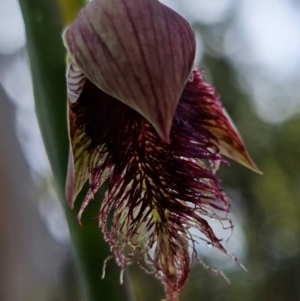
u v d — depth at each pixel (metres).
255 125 0.70
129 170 0.15
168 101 0.13
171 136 0.15
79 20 0.14
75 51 0.14
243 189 0.66
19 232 0.47
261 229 0.67
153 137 0.15
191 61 0.14
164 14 0.14
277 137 0.69
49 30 0.15
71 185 0.14
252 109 0.70
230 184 0.65
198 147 0.15
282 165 0.68
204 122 0.15
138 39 0.13
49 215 0.59
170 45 0.13
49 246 0.55
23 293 0.47
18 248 0.47
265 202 0.67
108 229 0.15
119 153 0.15
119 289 0.15
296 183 0.68
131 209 0.15
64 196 0.15
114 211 0.15
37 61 0.15
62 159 0.15
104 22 0.14
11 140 0.49
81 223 0.15
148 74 0.13
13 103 0.55
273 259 0.66
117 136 0.15
